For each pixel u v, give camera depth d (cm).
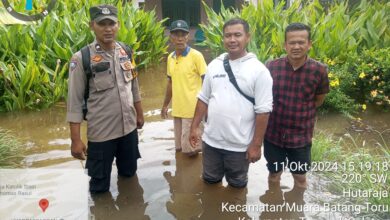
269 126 328
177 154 419
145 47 834
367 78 551
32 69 562
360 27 641
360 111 538
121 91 320
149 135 470
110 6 304
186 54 392
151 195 340
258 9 759
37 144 454
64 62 657
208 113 327
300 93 305
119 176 371
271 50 646
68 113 311
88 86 312
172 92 405
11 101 572
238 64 310
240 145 321
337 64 583
